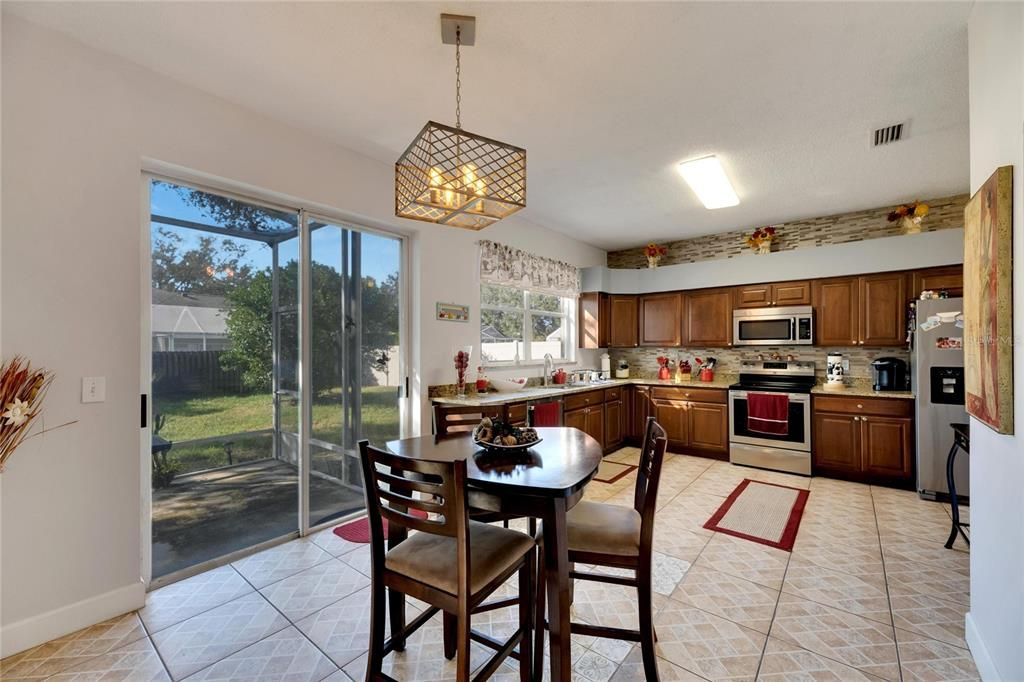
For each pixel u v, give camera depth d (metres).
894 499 3.53
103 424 2.02
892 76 2.17
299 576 2.38
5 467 1.78
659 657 1.75
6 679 1.65
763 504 3.42
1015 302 1.36
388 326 3.45
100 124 2.03
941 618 1.98
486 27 1.85
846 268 4.29
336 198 2.96
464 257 3.94
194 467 2.46
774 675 1.65
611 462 4.68
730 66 2.11
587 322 5.55
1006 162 1.43
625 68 2.13
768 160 3.17
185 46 2.01
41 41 1.87
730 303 5.00
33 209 1.85
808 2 1.70
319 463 3.00
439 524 1.33
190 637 1.89
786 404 4.28
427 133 1.70
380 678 1.49
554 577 1.45
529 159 3.14
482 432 1.91
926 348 3.52
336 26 1.87
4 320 1.78
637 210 4.34
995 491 1.54
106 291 2.04
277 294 2.81
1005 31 1.43
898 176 3.46
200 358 2.49
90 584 1.97
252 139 2.55
